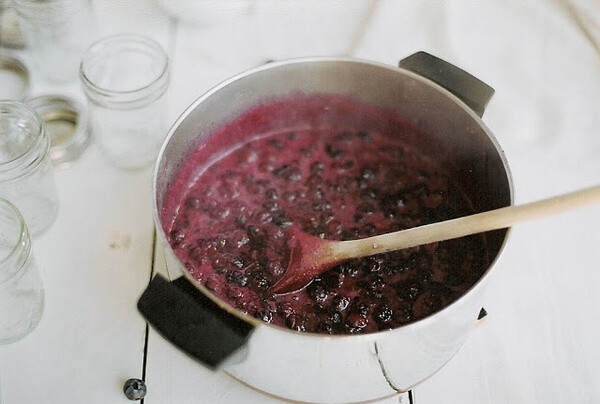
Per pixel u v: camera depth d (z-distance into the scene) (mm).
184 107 755
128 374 590
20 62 777
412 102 665
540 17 828
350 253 582
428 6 827
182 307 494
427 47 803
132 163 714
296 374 516
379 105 687
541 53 802
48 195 669
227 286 606
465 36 815
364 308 590
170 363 597
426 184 688
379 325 586
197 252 631
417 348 504
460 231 530
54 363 593
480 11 833
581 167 718
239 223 655
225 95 648
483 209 642
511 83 779
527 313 629
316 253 588
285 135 720
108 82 755
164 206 627
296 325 580
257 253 630
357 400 550
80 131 729
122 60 747
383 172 698
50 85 773
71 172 707
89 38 792
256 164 701
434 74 636
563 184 707
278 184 687
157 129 736
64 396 578
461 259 624
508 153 729
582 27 824
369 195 676
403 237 560
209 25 814
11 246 617
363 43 805
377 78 660
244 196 676
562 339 616
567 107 759
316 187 683
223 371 572
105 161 716
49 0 745
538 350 610
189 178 673
